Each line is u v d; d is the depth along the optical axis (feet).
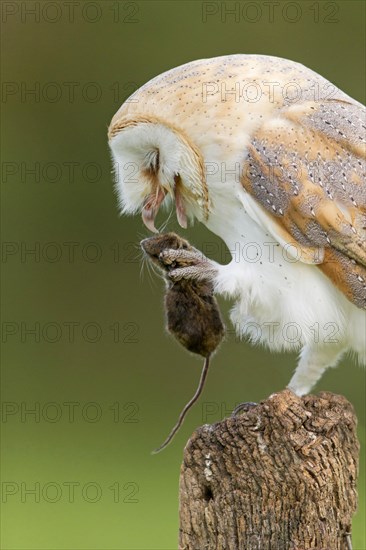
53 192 67.00
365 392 55.36
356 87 64.69
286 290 32.04
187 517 28.09
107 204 66.49
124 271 65.67
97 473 55.98
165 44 65.98
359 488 50.08
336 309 32.17
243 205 31.89
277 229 31.71
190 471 28.19
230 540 27.73
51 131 67.21
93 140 66.95
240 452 27.94
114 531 50.37
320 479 27.53
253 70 32.37
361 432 36.55
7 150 67.31
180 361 62.90
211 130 31.73
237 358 59.88
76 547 48.85
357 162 31.78
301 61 64.69
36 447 58.80
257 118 31.83
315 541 27.40
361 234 31.40
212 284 32.24
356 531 32.19
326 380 55.72
